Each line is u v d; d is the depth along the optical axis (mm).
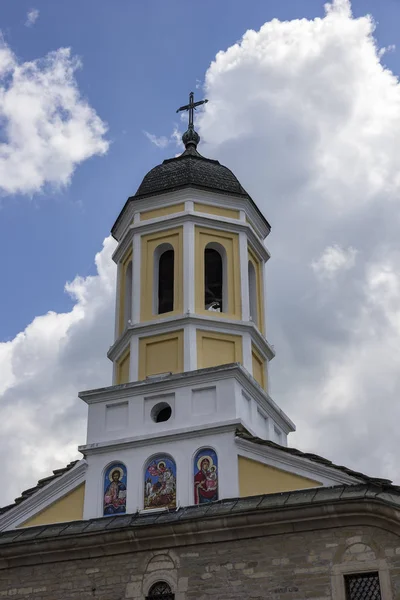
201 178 28297
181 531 21359
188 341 25281
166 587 21219
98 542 21938
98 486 23641
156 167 29516
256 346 26562
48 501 23859
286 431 27062
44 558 22359
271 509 20734
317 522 20578
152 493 23125
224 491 22469
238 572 20750
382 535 20062
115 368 26875
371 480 21203
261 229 29297
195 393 24125
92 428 24547
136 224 27594
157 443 23688
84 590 21734
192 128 31234
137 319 26203
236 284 26781
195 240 26875
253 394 24875
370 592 19797
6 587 22344
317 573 20188
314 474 21938
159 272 27328
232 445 22969
